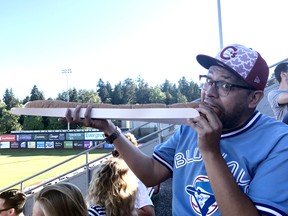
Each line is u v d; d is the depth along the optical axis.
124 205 2.20
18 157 32.97
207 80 1.25
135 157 1.58
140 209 2.54
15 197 3.05
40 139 42.44
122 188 2.22
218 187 1.04
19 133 43.41
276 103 3.11
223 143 1.28
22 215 3.11
